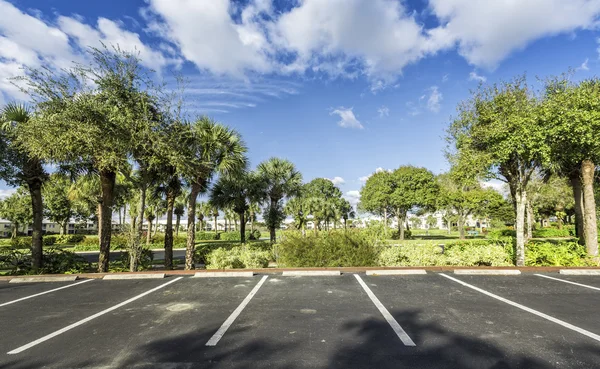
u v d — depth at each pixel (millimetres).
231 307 5547
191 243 11898
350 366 3377
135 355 3703
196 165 11219
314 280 7629
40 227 10938
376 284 7156
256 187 19359
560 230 33844
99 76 9125
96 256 20844
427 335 4203
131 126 9148
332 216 34688
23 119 10578
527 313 5059
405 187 34312
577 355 3572
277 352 3732
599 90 10055
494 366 3354
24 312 5457
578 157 9609
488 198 31750
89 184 23047
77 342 4109
